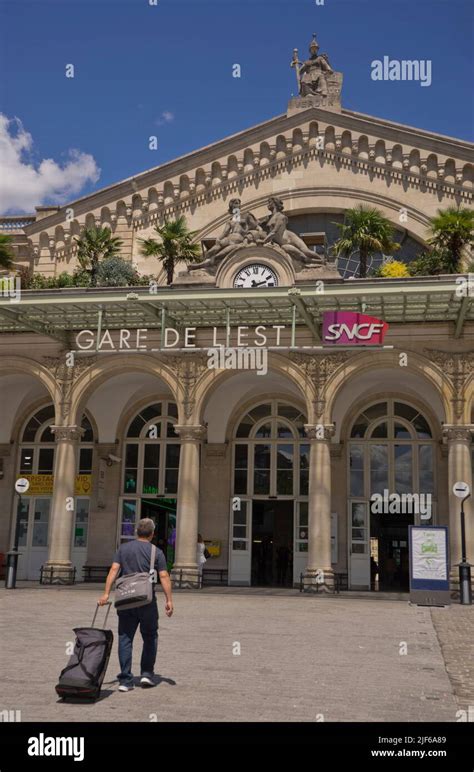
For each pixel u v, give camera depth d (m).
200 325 25.66
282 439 29.75
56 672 9.80
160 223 32.56
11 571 23.75
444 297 22.14
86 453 30.92
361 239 27.97
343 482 28.66
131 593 8.73
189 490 25.08
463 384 23.95
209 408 29.67
